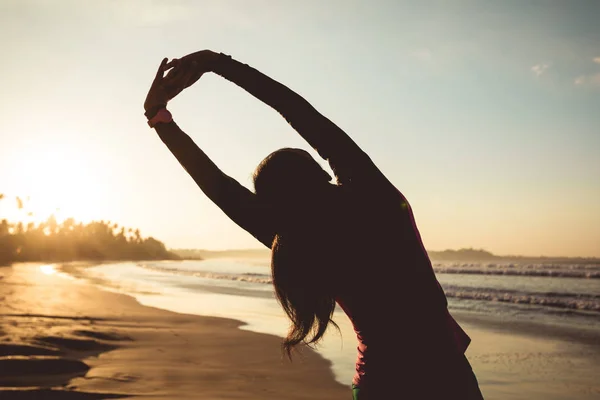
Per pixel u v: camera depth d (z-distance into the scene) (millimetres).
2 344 8078
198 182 1728
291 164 1614
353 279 1553
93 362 7734
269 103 1640
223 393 6352
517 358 9141
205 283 35844
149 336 10609
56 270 68938
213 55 1688
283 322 13625
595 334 11852
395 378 1528
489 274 48312
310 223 1564
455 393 1515
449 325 1571
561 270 51406
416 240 1582
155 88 1743
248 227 1688
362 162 1579
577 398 6602
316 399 6238
